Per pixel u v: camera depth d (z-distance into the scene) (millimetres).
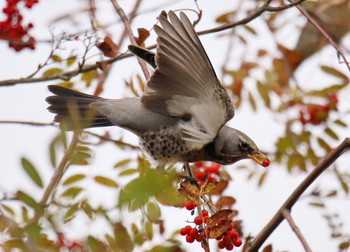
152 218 6043
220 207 8891
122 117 11219
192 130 10844
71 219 5828
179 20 9906
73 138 7008
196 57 10070
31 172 5762
